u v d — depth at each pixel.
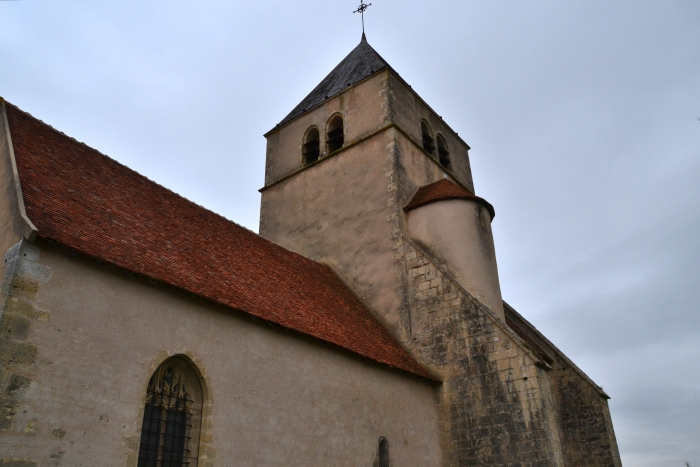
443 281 17.61
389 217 20.05
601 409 18.17
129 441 9.26
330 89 25.86
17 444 7.88
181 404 10.61
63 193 11.22
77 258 9.51
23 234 8.96
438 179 23.58
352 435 13.35
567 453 18.20
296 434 12.05
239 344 11.69
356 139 22.59
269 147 26.28
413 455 14.75
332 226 21.72
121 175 14.56
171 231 13.43
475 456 15.04
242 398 11.27
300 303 14.73
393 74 23.41
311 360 13.14
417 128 23.92
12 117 12.88
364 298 19.36
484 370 15.71
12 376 8.09
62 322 8.95
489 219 20.42
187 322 10.88
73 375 8.81
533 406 14.49
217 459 10.42
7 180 10.39
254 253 16.28
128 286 10.14
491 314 16.17
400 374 15.54
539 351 19.95
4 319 8.25
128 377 9.57
